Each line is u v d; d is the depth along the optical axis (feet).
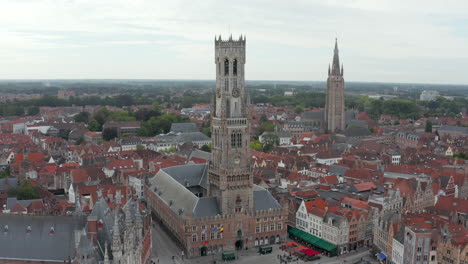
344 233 581.94
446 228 526.16
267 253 583.99
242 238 595.47
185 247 572.51
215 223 578.25
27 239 381.40
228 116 589.32
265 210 607.78
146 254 500.33
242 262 554.87
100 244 388.16
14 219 388.16
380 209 631.15
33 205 627.05
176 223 609.42
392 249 536.01
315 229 619.26
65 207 647.15
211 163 619.67
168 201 652.89
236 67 587.68
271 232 615.16
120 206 540.52
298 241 631.97
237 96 590.96
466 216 633.61
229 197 587.27
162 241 624.18
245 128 591.78
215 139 605.73
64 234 383.45
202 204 585.63
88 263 345.10
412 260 487.20
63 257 374.63
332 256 574.97
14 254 376.48
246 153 597.52
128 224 392.88
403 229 524.11
